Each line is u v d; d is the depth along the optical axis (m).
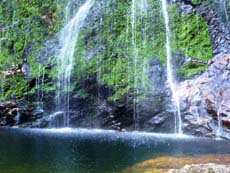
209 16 20.61
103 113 19.11
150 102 18.75
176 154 13.12
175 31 20.64
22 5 22.95
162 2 21.27
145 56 20.25
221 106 17.36
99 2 21.62
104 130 18.72
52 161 11.87
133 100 18.95
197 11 20.81
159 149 13.94
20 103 20.08
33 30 22.20
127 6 21.41
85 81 19.86
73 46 20.94
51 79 20.38
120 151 13.48
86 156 12.62
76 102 19.59
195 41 20.22
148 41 20.70
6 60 21.81
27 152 13.03
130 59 20.27
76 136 16.53
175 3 21.17
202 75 19.02
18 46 22.03
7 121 19.86
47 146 14.10
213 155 13.07
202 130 17.33
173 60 20.00
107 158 12.41
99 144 14.68
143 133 17.95
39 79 20.45
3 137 15.95
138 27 21.02
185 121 17.88
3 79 20.83
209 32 20.33
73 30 21.47
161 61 20.05
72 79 20.06
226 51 19.56
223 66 18.81
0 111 19.95
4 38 22.45
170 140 15.95
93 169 11.11
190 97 18.25
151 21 21.03
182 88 18.83
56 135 16.72
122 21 21.17
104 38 20.91
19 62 21.53
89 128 19.17
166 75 19.64
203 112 17.67
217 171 11.16
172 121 18.20
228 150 13.95
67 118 19.55
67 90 19.88
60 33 21.75
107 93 19.41
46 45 21.62
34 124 19.62
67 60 20.67
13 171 10.73
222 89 18.03
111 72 19.97
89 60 20.39
